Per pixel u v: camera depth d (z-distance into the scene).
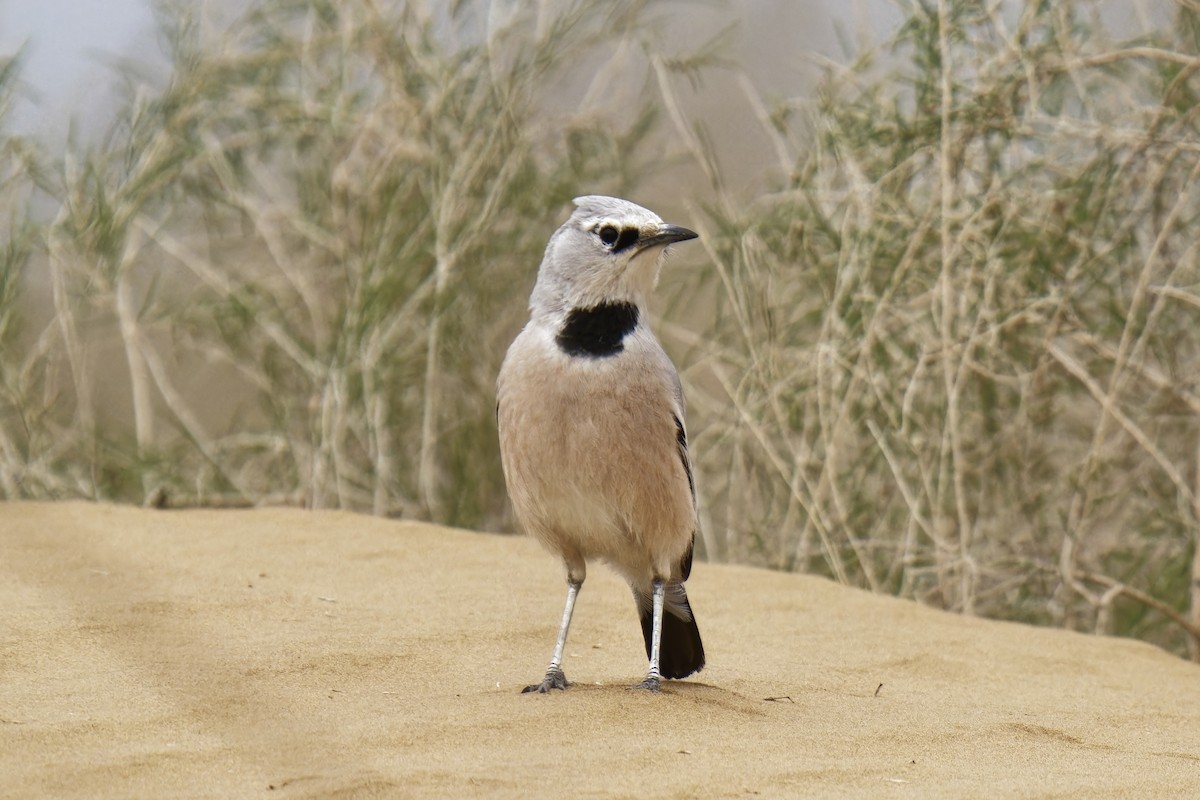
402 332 15.24
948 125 12.57
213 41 15.60
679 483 7.84
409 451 15.41
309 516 12.01
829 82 13.67
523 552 11.15
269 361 15.76
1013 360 13.06
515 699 7.06
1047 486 13.10
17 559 9.87
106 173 15.35
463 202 15.16
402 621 8.74
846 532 12.73
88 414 15.02
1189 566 12.70
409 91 15.62
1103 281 12.66
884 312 13.04
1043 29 12.77
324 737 6.21
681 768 5.94
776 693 7.71
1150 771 6.41
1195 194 12.47
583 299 7.75
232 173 15.62
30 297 15.64
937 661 8.96
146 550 10.38
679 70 15.09
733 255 14.03
